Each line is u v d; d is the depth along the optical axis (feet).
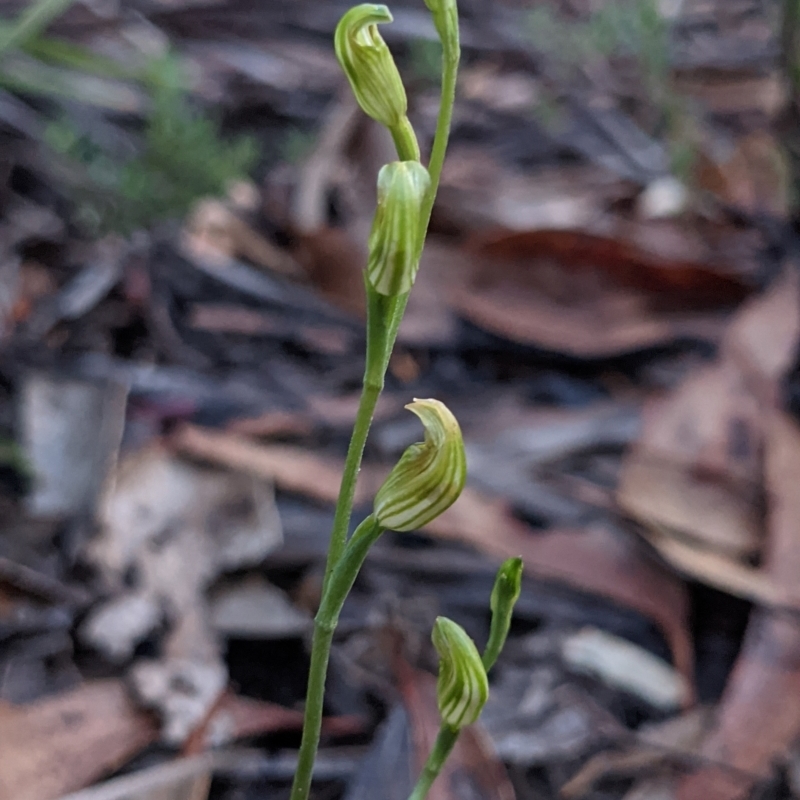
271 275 1.11
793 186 1.26
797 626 0.71
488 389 1.00
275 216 1.20
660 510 0.79
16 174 1.13
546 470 0.89
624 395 1.01
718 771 0.67
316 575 0.76
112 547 0.74
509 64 1.69
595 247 1.01
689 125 1.40
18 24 0.96
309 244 1.10
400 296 0.47
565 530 0.79
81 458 0.80
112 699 0.65
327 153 1.26
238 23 1.65
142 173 1.06
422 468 0.45
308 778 0.52
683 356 1.05
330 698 0.69
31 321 0.96
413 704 0.66
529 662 0.73
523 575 0.79
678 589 0.77
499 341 1.05
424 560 0.79
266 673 0.71
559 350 1.03
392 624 0.71
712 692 0.72
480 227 1.19
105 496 0.77
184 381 0.93
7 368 0.89
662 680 0.72
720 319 1.06
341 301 1.08
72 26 1.45
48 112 1.24
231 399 0.92
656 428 0.83
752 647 0.70
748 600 0.78
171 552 0.74
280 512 0.81
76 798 0.61
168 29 1.60
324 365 1.00
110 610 0.70
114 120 1.28
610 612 0.77
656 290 1.04
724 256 1.19
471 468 0.88
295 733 0.67
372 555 0.79
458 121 1.52
